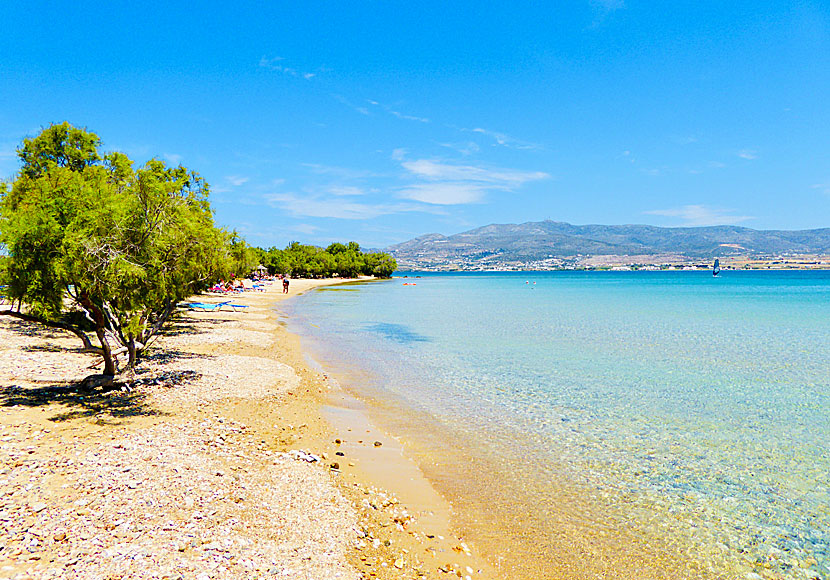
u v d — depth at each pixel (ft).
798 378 80.59
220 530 28.02
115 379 56.70
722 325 157.79
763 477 42.04
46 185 47.80
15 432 39.70
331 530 30.17
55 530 25.64
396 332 136.77
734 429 54.54
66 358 72.28
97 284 47.96
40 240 44.98
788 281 620.90
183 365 75.77
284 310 196.24
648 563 29.48
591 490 39.06
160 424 45.91
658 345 115.14
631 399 66.74
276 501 33.06
